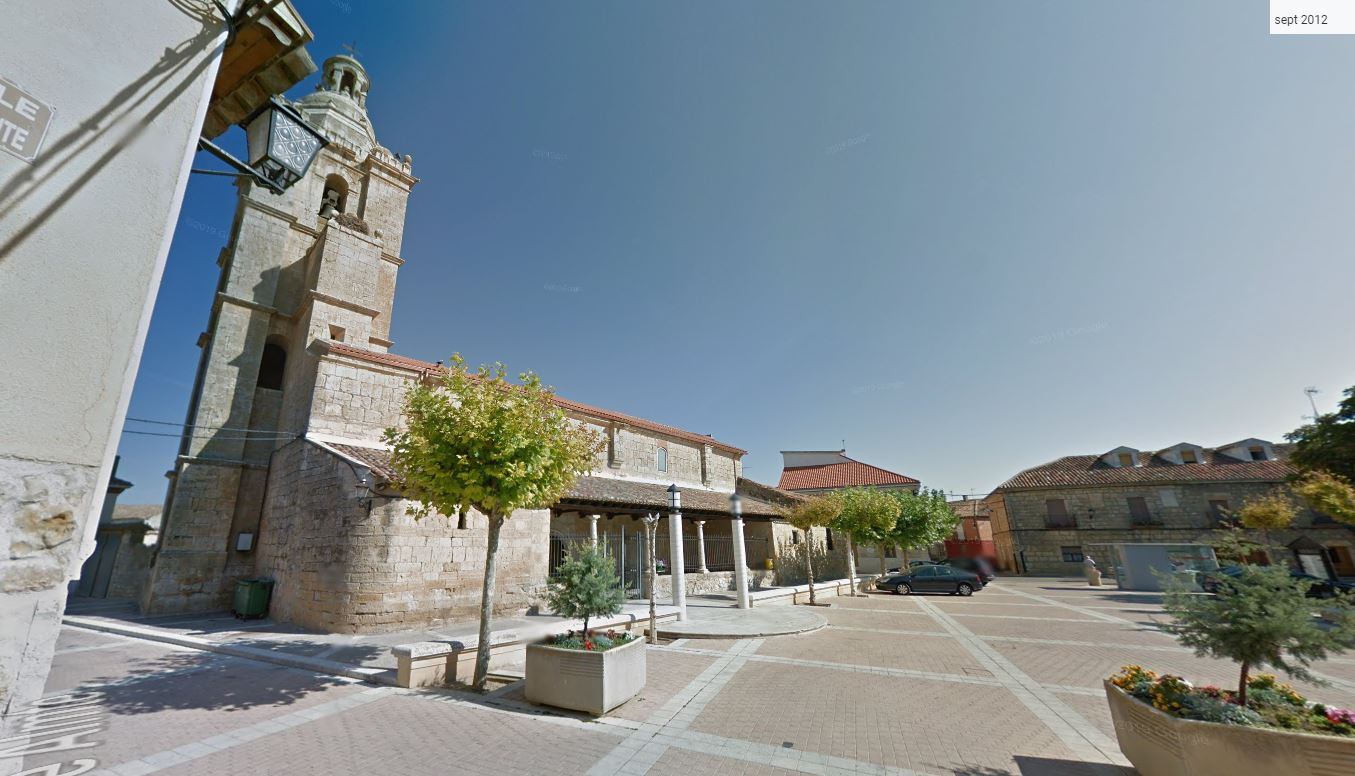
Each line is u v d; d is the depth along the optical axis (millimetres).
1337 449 19938
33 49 2213
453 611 11977
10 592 1924
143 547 21938
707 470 27500
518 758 5109
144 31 2631
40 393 2078
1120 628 12961
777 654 10086
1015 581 28828
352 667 8148
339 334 18016
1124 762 5105
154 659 9211
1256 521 21266
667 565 21125
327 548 11781
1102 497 31922
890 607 17844
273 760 5004
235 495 15984
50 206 2188
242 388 16906
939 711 6621
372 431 15227
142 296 2447
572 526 19312
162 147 2611
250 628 11766
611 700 6496
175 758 5020
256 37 3678
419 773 4777
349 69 24938
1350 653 10195
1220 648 4559
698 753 5277
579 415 21453
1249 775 3873
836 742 5594
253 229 18125
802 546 27656
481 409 7914
